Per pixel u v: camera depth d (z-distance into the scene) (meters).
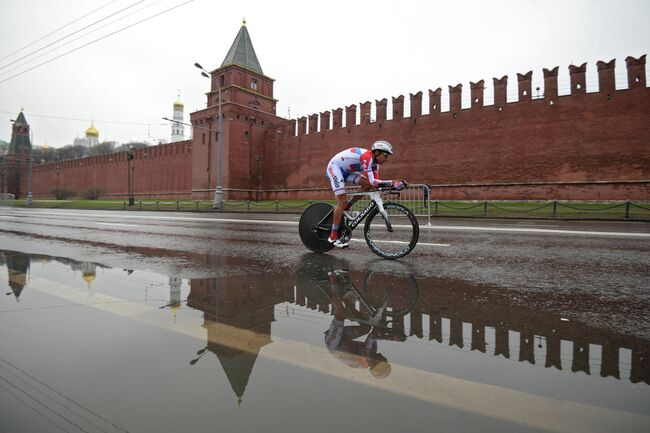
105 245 5.62
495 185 23.08
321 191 31.95
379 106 28.67
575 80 21.02
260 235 7.01
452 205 20.73
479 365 1.54
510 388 1.34
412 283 3.10
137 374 1.42
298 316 2.20
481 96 24.00
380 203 4.45
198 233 7.43
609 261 4.12
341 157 4.64
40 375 1.42
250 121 35.28
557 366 1.53
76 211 21.92
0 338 1.80
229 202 29.73
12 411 1.18
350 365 1.52
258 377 1.41
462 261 4.16
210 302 2.50
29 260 4.27
